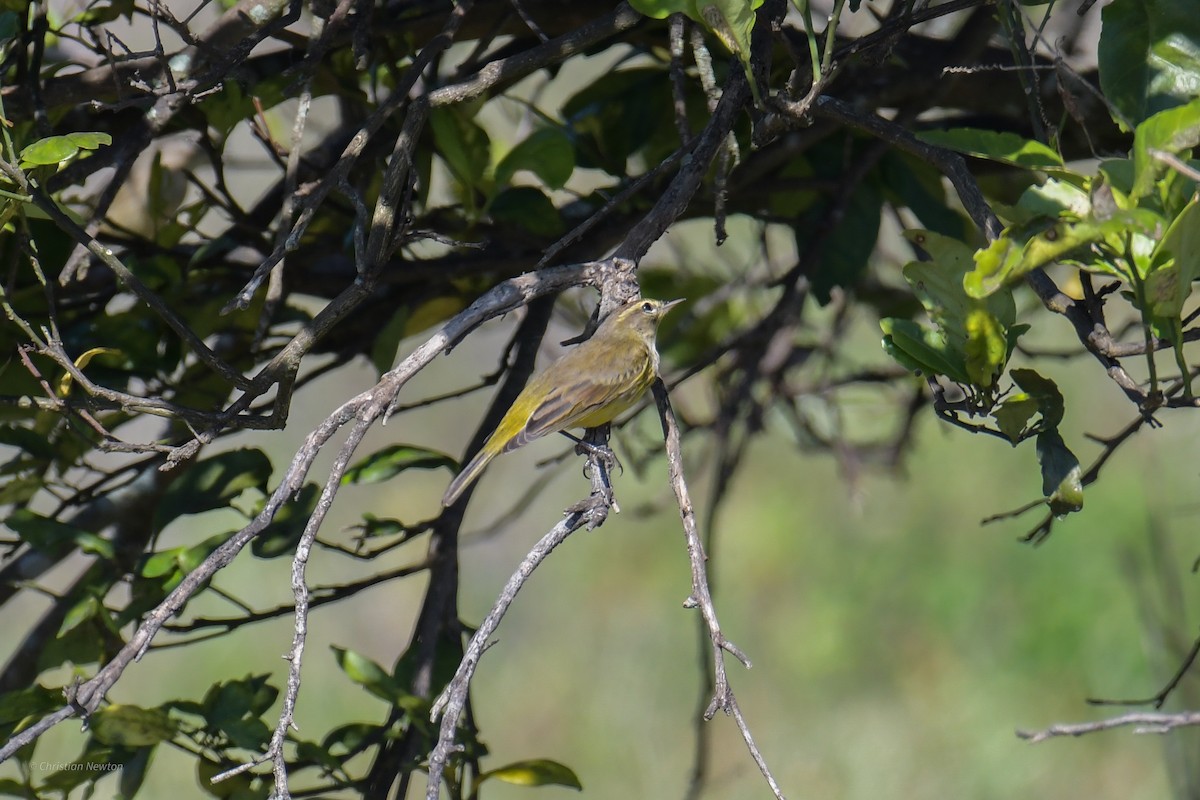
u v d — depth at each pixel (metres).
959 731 21.80
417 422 26.59
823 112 6.86
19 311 8.85
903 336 6.62
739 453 12.17
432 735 7.81
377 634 23.97
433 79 9.19
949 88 9.84
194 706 7.87
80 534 8.27
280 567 24.59
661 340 13.69
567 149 9.05
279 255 6.94
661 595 25.88
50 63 9.71
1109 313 18.89
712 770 21.66
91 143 6.45
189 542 23.09
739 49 6.39
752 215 10.62
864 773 21.27
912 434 15.02
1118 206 5.52
